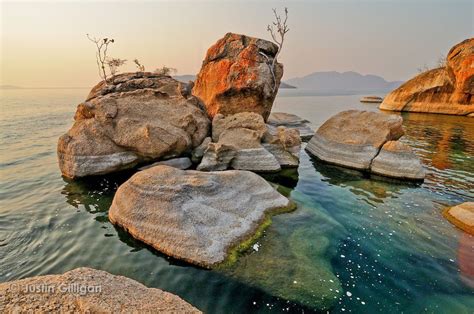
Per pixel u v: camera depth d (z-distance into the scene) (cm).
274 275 789
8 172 1789
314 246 940
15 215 1181
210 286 752
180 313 527
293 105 8588
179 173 1114
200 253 834
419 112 5878
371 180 1655
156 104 2017
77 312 493
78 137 1644
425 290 769
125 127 1716
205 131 2078
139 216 977
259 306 691
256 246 911
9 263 863
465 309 706
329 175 1739
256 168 1759
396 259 901
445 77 5456
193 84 3181
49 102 9769
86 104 1758
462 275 829
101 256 882
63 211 1212
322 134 2200
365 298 732
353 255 916
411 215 1211
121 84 2416
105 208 1232
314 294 729
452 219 1155
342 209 1268
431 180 1667
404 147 1723
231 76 2483
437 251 945
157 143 1697
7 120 4588
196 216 944
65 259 877
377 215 1209
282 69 2845
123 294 561
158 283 764
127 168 1706
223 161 1728
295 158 1928
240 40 2733
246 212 1044
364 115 2039
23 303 502
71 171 1583
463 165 2006
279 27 3142
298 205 1238
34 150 2458
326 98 13650
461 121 4397
